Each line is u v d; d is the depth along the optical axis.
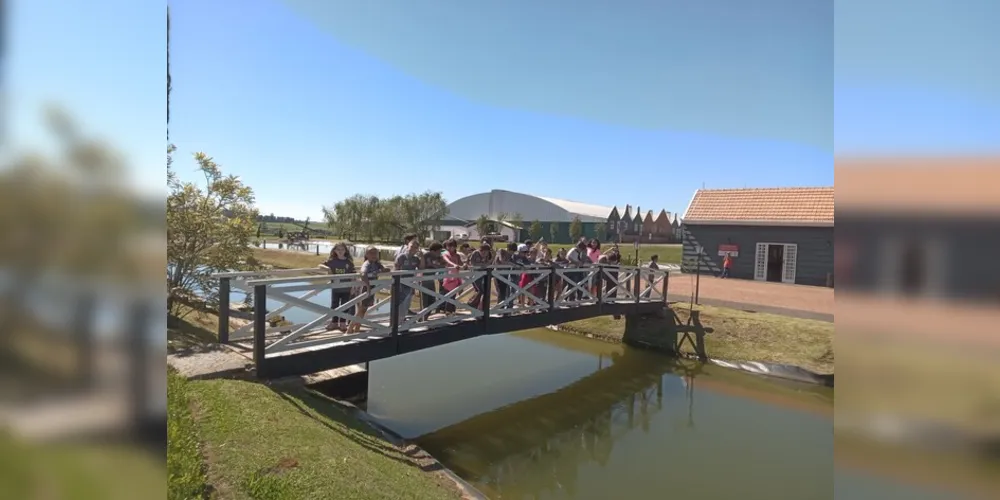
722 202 19.70
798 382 9.44
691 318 11.56
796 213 17.70
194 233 8.30
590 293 10.58
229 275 6.02
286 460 3.68
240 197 8.88
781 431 7.34
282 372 5.48
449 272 7.13
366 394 6.96
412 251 7.01
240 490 3.17
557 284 9.98
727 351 10.55
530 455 6.43
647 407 8.28
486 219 43.22
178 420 3.82
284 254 23.66
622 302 10.82
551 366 10.34
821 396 8.79
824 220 16.83
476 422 7.34
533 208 50.28
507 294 9.14
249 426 4.08
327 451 4.00
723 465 6.27
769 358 10.02
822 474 6.03
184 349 5.88
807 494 5.55
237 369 5.27
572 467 6.12
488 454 6.39
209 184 8.73
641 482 5.79
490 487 5.58
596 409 8.16
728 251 18.94
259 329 5.28
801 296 14.62
